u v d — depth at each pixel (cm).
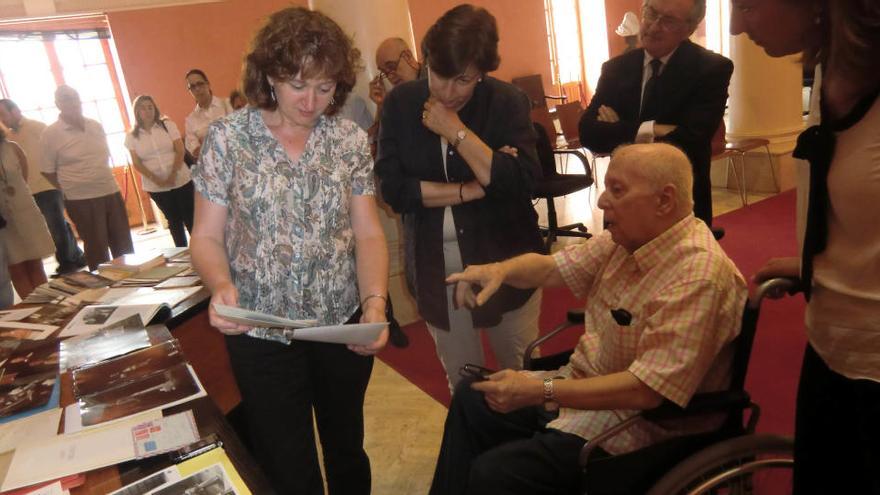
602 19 1023
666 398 143
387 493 230
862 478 115
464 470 175
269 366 160
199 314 222
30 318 213
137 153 545
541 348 326
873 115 97
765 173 530
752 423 162
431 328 221
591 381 148
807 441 125
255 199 149
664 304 147
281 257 152
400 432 270
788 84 516
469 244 202
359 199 164
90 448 127
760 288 143
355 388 174
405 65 292
